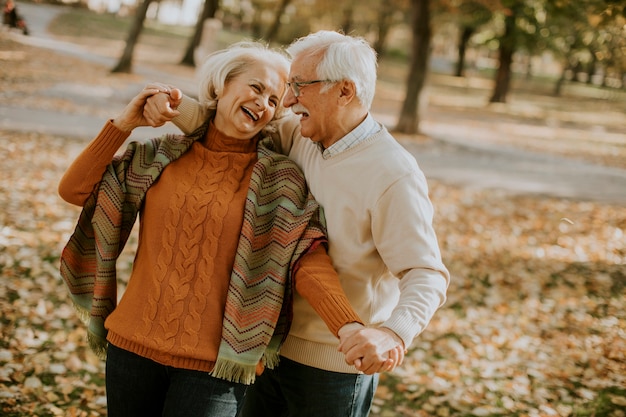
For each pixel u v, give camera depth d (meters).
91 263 2.25
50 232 5.70
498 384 4.09
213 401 1.92
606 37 9.48
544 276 6.18
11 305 4.26
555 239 7.41
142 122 2.10
